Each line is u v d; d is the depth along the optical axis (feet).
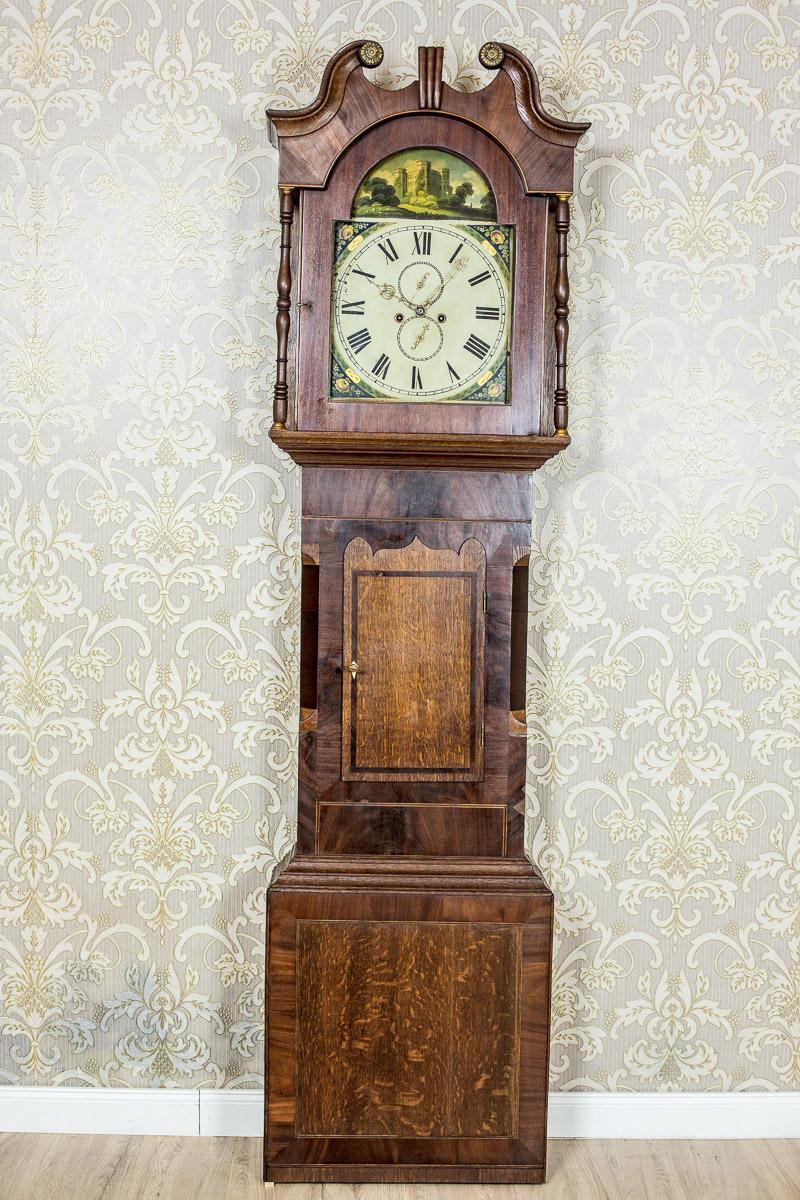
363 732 6.63
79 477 7.30
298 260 6.46
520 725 6.66
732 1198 6.80
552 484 7.34
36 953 7.42
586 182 7.25
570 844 7.45
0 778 7.38
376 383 6.49
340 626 6.61
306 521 6.58
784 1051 7.51
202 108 7.18
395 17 7.15
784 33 7.25
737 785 7.48
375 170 6.42
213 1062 7.45
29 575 7.33
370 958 6.56
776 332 7.35
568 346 7.29
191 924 7.42
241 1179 6.88
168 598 7.35
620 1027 7.52
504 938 6.57
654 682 7.43
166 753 7.38
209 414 7.29
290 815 7.41
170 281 7.23
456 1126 6.66
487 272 6.48
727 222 7.29
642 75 7.23
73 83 7.15
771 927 7.53
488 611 6.63
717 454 7.38
